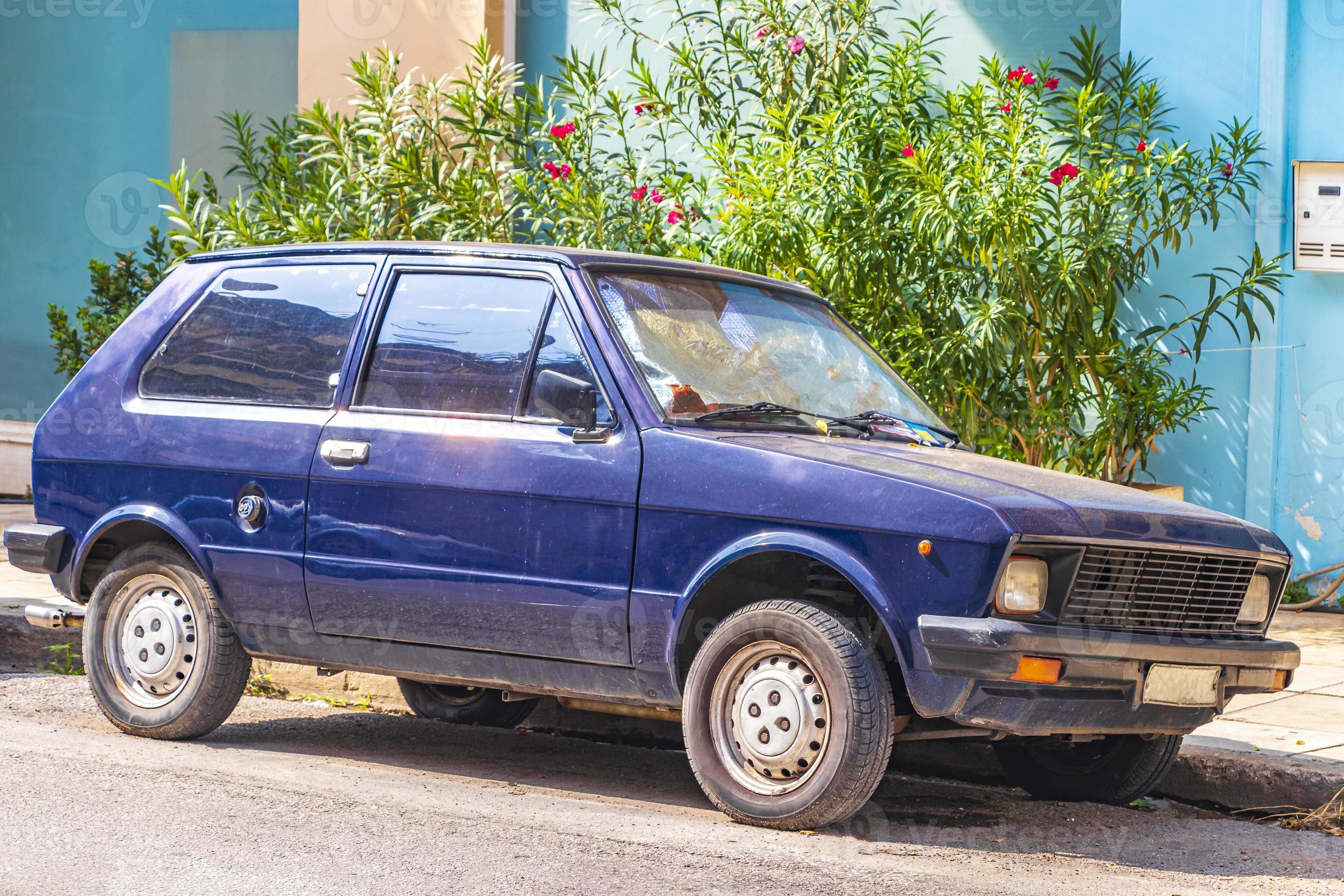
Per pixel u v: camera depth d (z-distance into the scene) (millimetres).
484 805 4547
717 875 3795
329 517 4988
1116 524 4184
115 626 5523
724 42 9578
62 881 3559
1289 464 9094
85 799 4379
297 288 5406
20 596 8148
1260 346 9078
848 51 9203
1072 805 5082
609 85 10602
